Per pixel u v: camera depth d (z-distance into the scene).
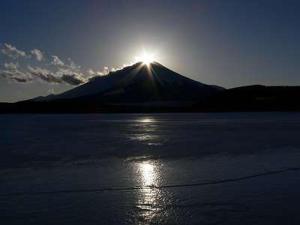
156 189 18.16
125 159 26.94
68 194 17.31
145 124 80.38
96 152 30.83
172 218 14.09
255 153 29.83
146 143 38.03
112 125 77.06
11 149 33.09
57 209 15.18
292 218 14.00
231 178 20.36
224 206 15.46
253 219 13.91
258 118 108.94
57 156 28.55
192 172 22.00
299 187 18.39
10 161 26.17
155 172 22.06
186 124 78.75
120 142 39.19
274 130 56.97
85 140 41.84
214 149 32.59
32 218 14.15
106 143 38.19
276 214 14.44
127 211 14.88
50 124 84.19
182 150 31.92
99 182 19.55
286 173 21.55
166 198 16.64
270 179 20.06
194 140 41.12
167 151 31.33
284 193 17.33
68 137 46.31
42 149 33.06
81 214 14.56
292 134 48.69
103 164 24.88
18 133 54.12
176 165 24.41
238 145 35.69
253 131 55.00
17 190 17.97
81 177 20.70
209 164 24.70
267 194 17.19
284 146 34.47
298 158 26.97
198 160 26.38
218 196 16.94
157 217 14.20
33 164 24.92
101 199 16.52
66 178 20.48
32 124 84.50
